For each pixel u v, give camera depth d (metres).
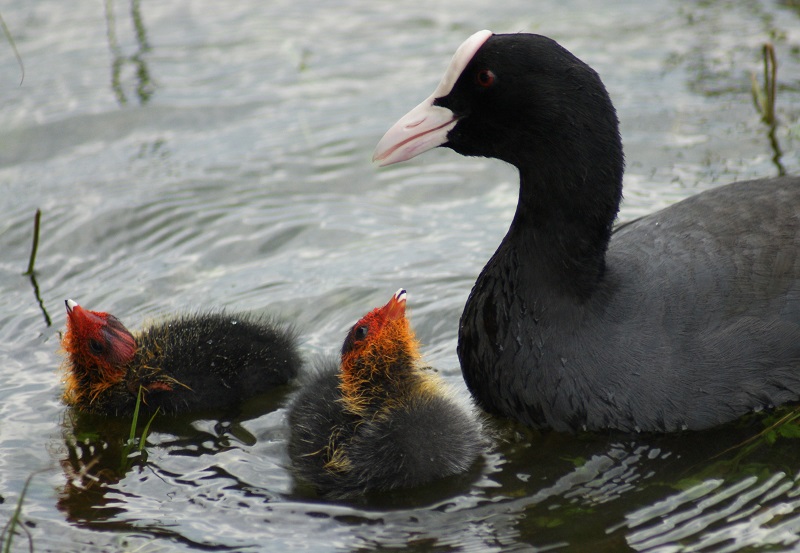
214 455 9.88
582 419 9.84
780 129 15.05
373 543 8.46
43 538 8.62
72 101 16.55
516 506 8.92
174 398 10.59
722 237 10.15
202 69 17.47
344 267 12.87
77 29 18.67
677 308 9.81
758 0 18.94
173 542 8.53
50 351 11.54
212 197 14.38
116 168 15.04
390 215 14.03
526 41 9.80
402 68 17.36
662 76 16.70
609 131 9.79
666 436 9.77
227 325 11.09
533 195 10.01
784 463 9.22
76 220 13.86
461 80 9.94
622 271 10.19
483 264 12.78
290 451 9.78
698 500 8.80
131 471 9.62
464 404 10.16
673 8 18.86
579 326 9.84
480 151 10.22
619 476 9.23
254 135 15.82
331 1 19.70
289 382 11.20
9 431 10.27
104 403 10.63
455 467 9.42
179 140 15.71
